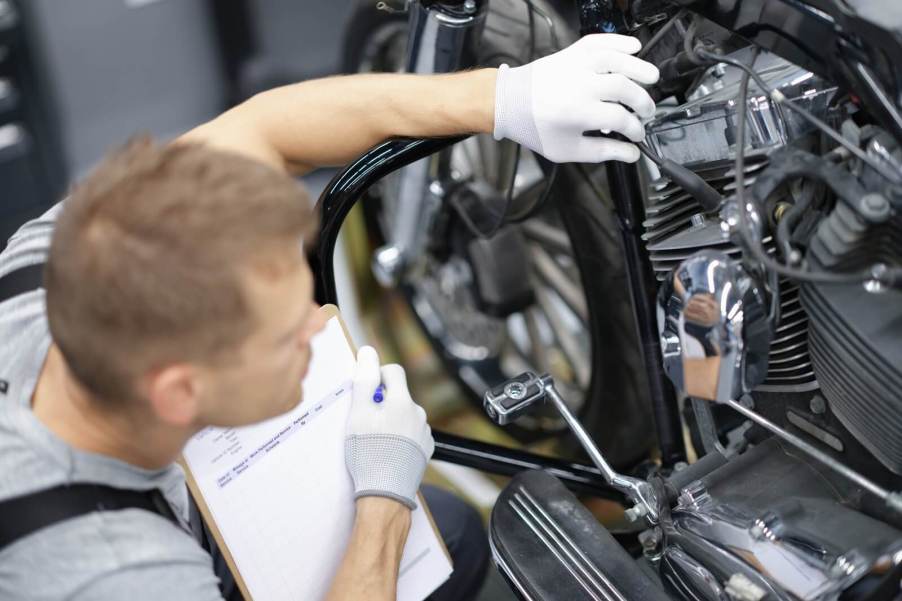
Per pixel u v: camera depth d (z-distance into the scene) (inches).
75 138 89.3
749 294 32.4
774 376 37.4
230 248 27.5
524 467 47.2
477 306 67.3
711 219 37.4
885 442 33.7
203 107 91.9
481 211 58.6
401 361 75.6
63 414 32.0
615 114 37.7
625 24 40.4
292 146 41.8
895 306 32.5
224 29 97.7
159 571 31.4
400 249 65.7
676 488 38.2
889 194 31.9
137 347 28.1
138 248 27.2
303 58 95.3
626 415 58.6
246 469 37.8
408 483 38.4
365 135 41.7
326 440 38.9
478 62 54.2
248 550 37.7
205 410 30.7
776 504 35.8
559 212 56.5
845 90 34.4
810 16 34.0
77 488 31.4
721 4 36.7
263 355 29.7
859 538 33.4
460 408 73.5
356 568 36.4
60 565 30.6
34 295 35.2
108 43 95.8
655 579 40.0
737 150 33.6
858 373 32.8
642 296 43.1
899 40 32.1
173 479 35.4
